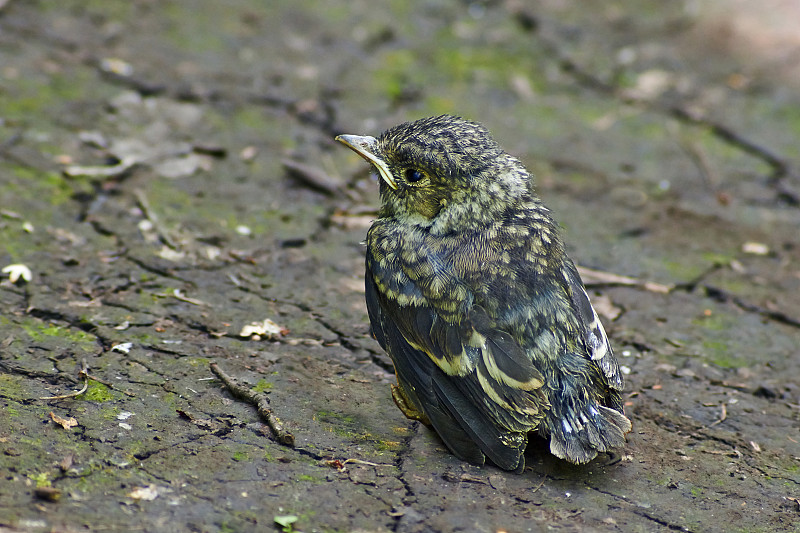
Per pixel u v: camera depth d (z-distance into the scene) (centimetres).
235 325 955
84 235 1079
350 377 896
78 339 887
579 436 738
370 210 1235
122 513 651
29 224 1077
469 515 701
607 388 789
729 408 911
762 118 1566
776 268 1203
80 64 1469
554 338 764
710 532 720
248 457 742
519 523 698
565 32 1783
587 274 1152
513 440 741
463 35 1742
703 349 1017
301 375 884
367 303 853
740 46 1775
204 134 1348
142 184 1206
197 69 1514
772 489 789
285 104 1462
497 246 791
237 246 1112
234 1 1744
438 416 776
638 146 1474
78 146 1262
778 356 1016
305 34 1677
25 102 1341
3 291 951
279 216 1193
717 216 1316
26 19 1570
